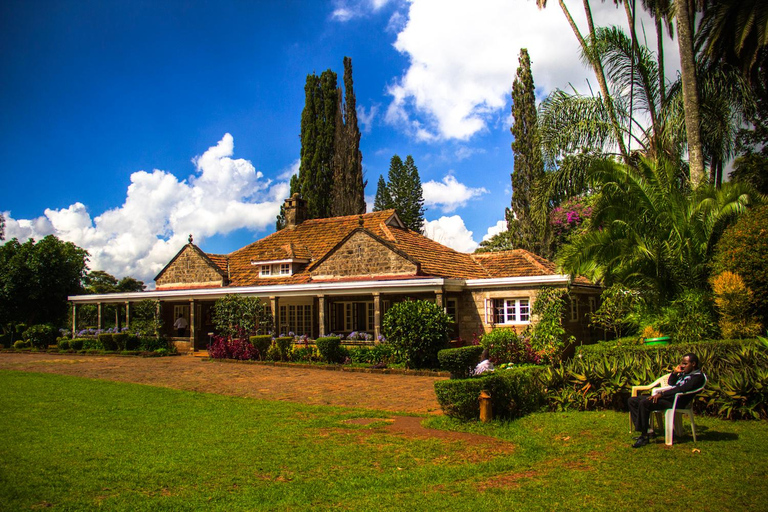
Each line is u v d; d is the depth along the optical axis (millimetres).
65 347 28016
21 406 12086
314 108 44562
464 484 6535
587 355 12359
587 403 9977
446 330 17906
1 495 6395
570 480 6387
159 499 6250
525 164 33125
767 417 8359
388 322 18016
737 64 17922
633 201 15453
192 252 28688
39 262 36281
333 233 28375
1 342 34031
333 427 9766
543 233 21891
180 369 19672
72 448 8398
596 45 18859
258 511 5867
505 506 5750
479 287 21578
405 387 14664
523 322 20625
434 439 8773
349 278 23391
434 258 24641
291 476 7035
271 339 22172
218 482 6828
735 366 9500
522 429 9016
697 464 6586
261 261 26766
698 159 15930
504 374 10164
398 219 28594
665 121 17797
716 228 14406
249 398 13180
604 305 15992
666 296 14383
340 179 42938
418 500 6039
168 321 30172
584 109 18594
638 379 9539
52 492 6488
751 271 12320
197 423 10203
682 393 7414
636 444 7461
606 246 14773
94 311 41000
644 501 5641
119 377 17609
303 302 26297
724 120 17047
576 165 18859
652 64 18797
